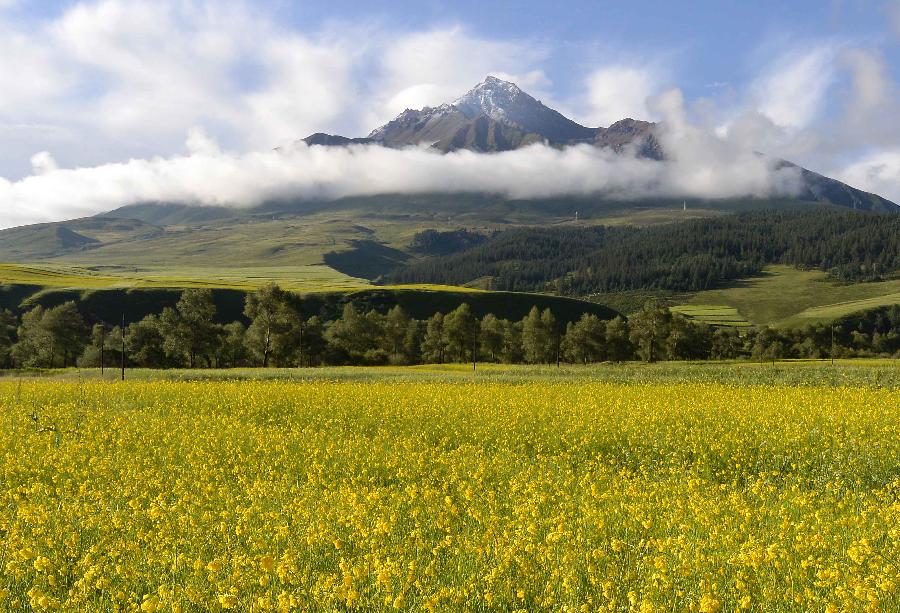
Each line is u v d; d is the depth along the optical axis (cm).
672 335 11862
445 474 1415
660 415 2145
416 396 2955
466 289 18888
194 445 1702
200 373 5612
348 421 2272
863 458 1552
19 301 13925
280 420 2388
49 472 1427
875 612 669
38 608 714
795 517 1066
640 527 987
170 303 14675
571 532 922
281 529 892
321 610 710
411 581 737
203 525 982
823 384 4016
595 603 725
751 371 4778
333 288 18000
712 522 980
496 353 12694
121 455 1606
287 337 9738
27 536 945
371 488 1284
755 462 1633
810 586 769
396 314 12431
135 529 978
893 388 3625
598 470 1482
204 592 728
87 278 17825
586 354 11938
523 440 1888
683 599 720
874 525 980
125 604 734
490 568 802
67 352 10381
